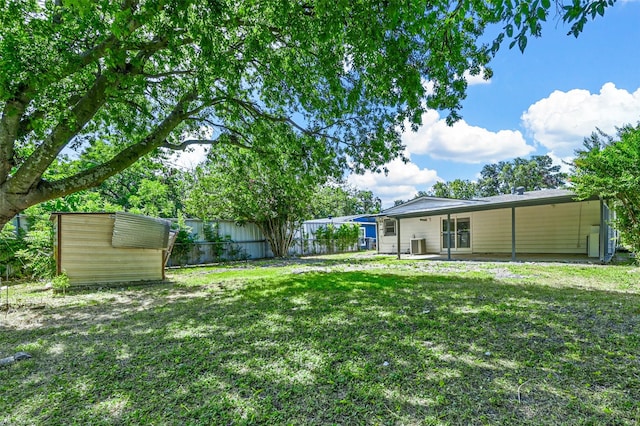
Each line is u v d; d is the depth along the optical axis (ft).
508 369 7.98
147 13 10.66
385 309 14.08
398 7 10.75
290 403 6.77
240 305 15.84
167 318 13.87
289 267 34.19
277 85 20.33
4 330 12.58
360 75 17.31
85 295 19.75
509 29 8.96
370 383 7.49
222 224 46.29
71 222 22.24
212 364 8.82
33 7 11.98
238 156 26.07
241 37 16.02
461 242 47.21
